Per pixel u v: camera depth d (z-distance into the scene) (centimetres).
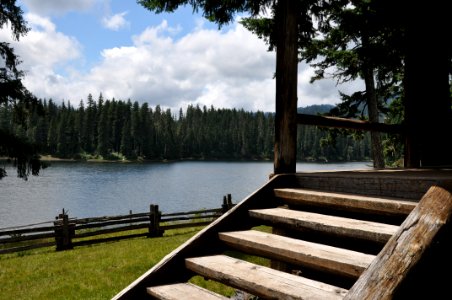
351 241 365
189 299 261
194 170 10869
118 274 854
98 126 15400
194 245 314
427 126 614
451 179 199
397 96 1455
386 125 514
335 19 883
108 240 1381
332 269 233
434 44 636
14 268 988
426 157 601
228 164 15062
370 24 784
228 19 713
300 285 232
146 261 959
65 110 15675
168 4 672
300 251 254
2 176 1284
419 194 266
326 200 309
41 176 7856
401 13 687
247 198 350
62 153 14462
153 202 4597
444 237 182
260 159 19388
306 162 17312
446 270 186
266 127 19875
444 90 639
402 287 167
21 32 1325
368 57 902
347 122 449
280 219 311
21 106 1366
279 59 410
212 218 1716
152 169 10844
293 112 400
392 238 189
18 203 4347
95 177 7862
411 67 655
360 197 291
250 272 262
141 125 15662
